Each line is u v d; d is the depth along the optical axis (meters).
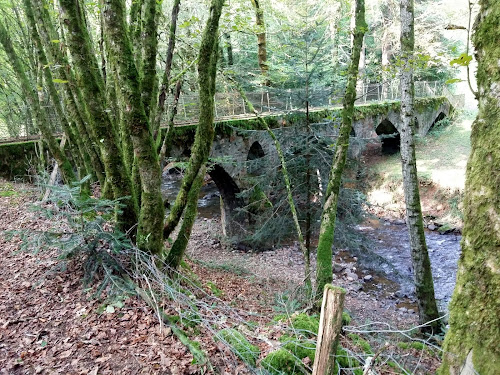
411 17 6.04
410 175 6.63
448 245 12.46
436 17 18.23
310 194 8.29
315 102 7.86
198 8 12.02
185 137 9.15
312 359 3.49
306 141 7.80
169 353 3.45
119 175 4.98
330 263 5.65
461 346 1.97
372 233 14.13
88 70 4.53
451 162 16.38
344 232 8.16
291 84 8.36
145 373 3.19
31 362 3.31
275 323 4.49
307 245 8.33
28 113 11.72
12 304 4.12
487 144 1.91
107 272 4.36
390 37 19.02
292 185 8.34
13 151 8.55
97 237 4.47
